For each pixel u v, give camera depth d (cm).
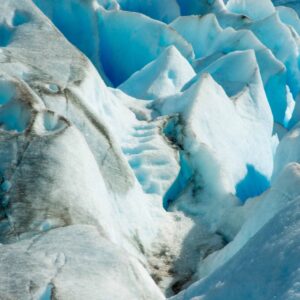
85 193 796
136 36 1836
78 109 985
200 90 1230
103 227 781
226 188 1032
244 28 2089
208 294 396
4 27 1280
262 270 364
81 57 1159
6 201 747
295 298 321
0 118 895
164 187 1026
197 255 912
